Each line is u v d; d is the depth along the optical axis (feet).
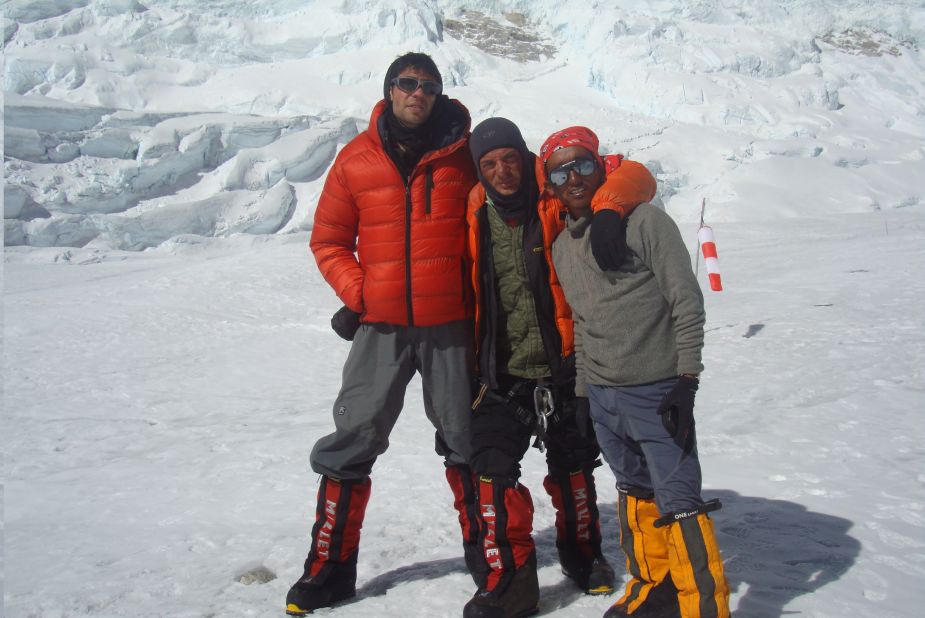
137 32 164.86
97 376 33.68
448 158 9.01
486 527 8.63
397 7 177.06
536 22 196.34
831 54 193.98
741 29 190.70
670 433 7.70
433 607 8.96
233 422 23.65
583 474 9.36
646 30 180.96
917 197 141.18
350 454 9.36
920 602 8.66
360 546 11.16
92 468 18.04
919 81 189.26
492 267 8.84
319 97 158.40
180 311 52.21
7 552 11.69
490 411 8.98
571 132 8.34
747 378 22.86
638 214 8.04
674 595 8.25
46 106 124.47
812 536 10.69
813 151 150.61
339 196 9.36
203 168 132.98
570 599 9.07
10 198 109.70
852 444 15.37
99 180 120.06
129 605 9.43
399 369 9.31
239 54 171.42
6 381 32.68
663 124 158.61
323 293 58.03
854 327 30.07
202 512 13.79
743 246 78.54
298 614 8.98
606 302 8.17
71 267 91.20
